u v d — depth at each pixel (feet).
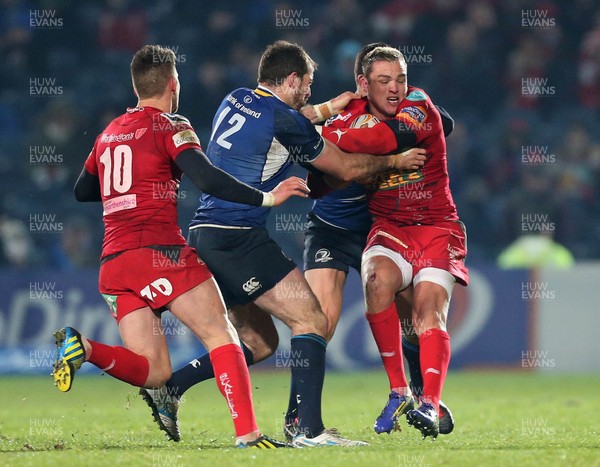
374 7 246.88
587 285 172.14
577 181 216.74
